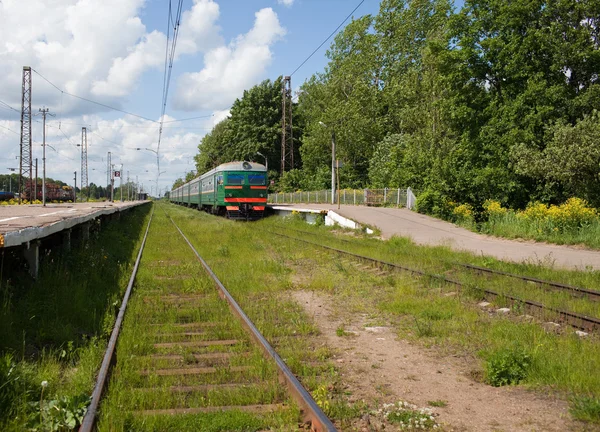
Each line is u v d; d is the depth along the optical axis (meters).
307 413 4.46
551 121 24.66
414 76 47.91
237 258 15.66
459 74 28.77
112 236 19.69
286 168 70.12
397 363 6.22
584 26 27.00
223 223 29.23
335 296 10.24
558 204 26.92
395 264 12.97
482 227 22.19
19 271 9.02
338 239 20.52
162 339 6.98
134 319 7.82
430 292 10.19
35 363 5.60
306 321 8.10
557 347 6.34
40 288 8.55
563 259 13.91
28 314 7.27
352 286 11.16
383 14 57.84
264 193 34.34
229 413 4.53
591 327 7.22
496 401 5.03
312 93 66.75
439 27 49.34
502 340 6.74
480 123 29.14
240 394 4.98
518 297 8.80
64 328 6.94
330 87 58.84
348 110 52.19
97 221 19.09
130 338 6.70
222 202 33.94
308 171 57.41
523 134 25.84
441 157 32.66
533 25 27.34
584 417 4.51
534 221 20.17
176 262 15.00
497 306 8.96
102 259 13.18
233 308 8.52
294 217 33.28
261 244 19.55
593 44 26.95
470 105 29.30
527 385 5.37
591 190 20.55
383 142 46.78
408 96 47.47
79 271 10.85
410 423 4.47
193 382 5.40
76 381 5.19
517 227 20.20
